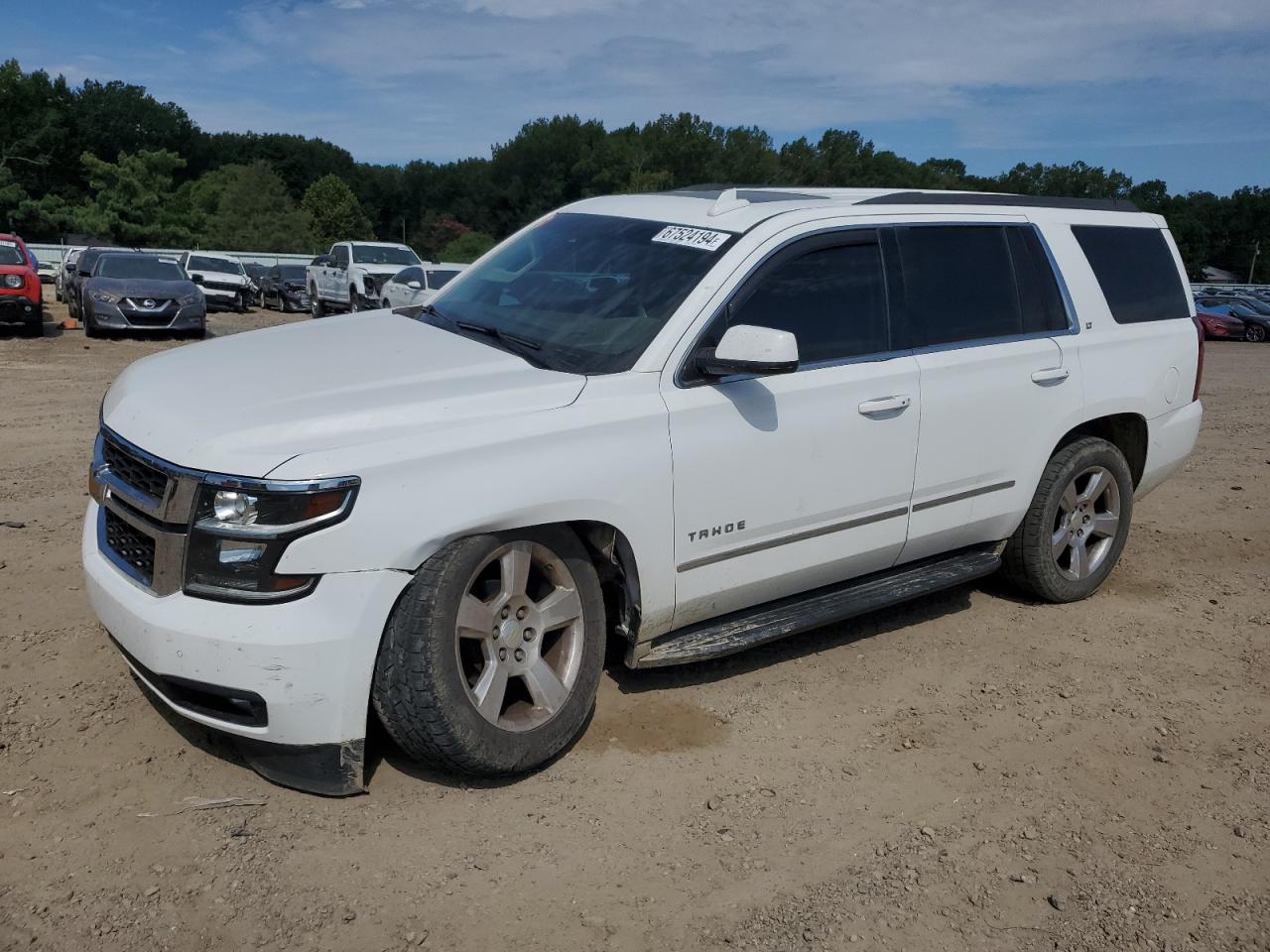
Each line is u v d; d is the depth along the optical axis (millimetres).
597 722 4023
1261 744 4172
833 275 4344
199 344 4258
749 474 3994
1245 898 3189
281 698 3098
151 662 3172
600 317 4066
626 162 80625
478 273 4898
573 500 3516
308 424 3209
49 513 6168
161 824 3193
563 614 3646
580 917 2910
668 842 3289
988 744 4062
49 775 3400
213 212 80688
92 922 2758
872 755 3918
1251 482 9008
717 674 4520
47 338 16562
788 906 3021
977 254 4906
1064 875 3256
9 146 76438
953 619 5352
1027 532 5270
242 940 2734
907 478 4543
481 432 3346
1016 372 4902
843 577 4582
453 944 2771
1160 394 5637
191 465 3129
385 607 3197
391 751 3711
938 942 2920
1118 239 5613
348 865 3061
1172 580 6188
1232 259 129875
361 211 99562
